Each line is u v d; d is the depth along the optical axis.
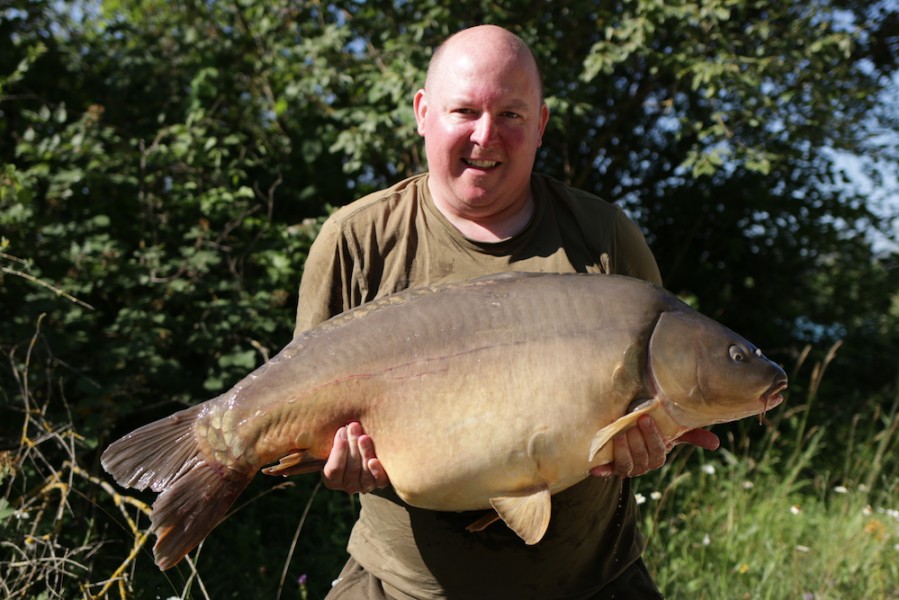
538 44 6.08
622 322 2.08
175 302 4.71
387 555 2.39
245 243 5.16
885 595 4.03
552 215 2.41
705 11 5.82
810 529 4.80
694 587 3.95
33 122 5.03
